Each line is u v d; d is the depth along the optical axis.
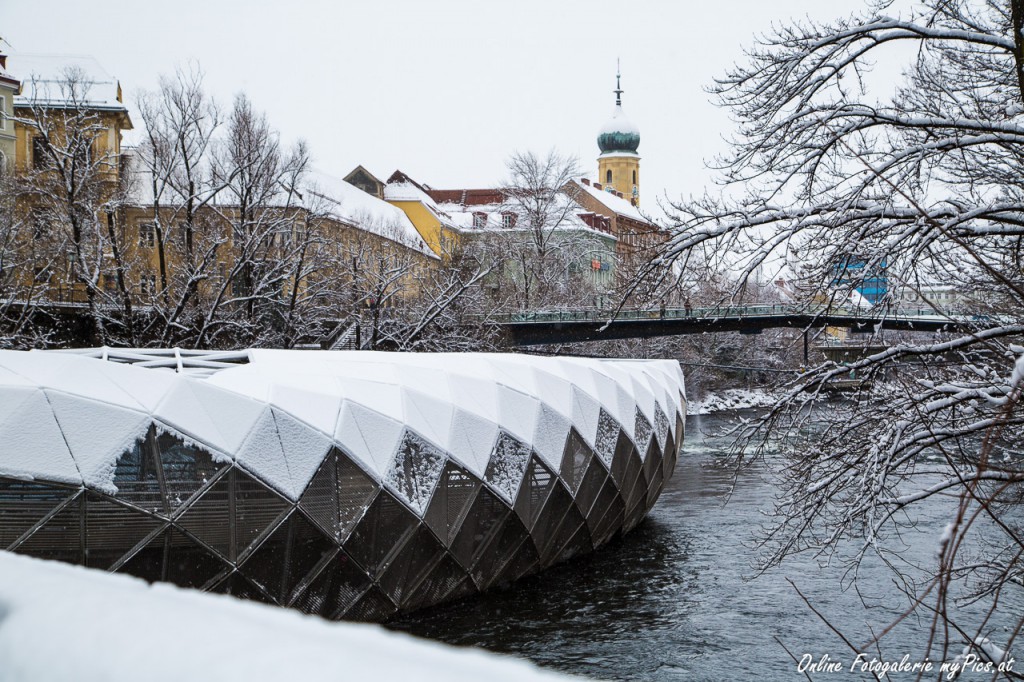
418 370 26.89
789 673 20.70
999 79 16.08
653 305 15.97
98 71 72.81
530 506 28.28
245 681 0.83
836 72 14.53
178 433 19.70
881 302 14.53
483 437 26.75
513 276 84.25
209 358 29.48
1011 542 16.52
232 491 20.34
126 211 53.44
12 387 18.17
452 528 25.41
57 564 1.44
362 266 53.19
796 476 14.97
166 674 0.87
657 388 39.22
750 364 70.44
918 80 15.76
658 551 33.41
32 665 0.98
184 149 44.50
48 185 46.75
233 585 20.47
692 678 20.53
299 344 49.53
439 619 25.44
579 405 31.42
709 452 59.81
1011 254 14.41
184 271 44.53
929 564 25.83
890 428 13.01
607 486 32.72
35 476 17.75
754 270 14.67
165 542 19.36
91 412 18.73
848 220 14.01
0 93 65.50
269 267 47.62
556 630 24.48
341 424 22.77
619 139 157.75
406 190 108.12
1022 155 15.36
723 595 27.23
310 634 0.99
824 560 29.36
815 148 14.59
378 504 23.27
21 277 48.12
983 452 6.04
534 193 81.75
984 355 14.74
